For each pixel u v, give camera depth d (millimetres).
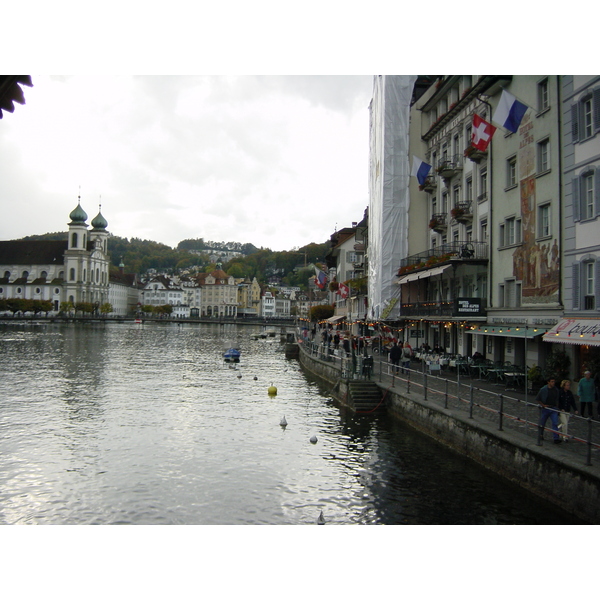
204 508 15875
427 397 24672
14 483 18078
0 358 58375
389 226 48469
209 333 134625
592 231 22750
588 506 13023
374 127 53406
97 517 15234
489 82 31766
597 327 21156
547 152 26609
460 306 32719
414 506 15547
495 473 17656
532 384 25453
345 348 45531
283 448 22297
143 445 22891
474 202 36719
